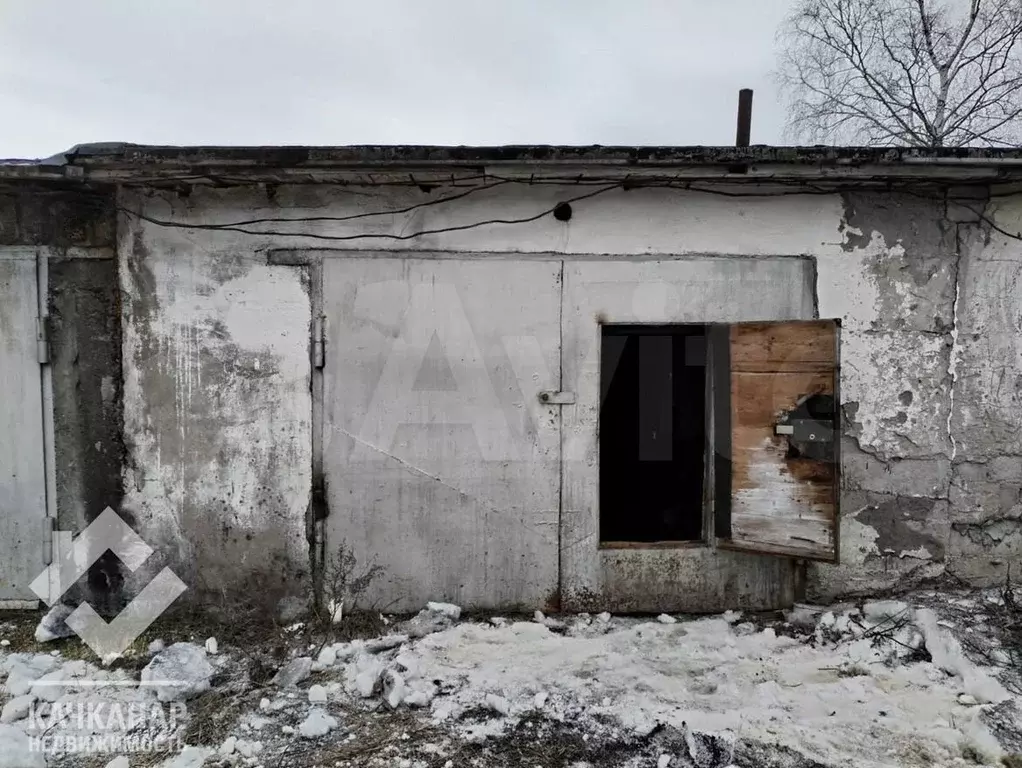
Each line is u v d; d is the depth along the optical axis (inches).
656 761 99.3
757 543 143.2
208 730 108.3
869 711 110.4
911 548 149.2
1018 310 146.8
